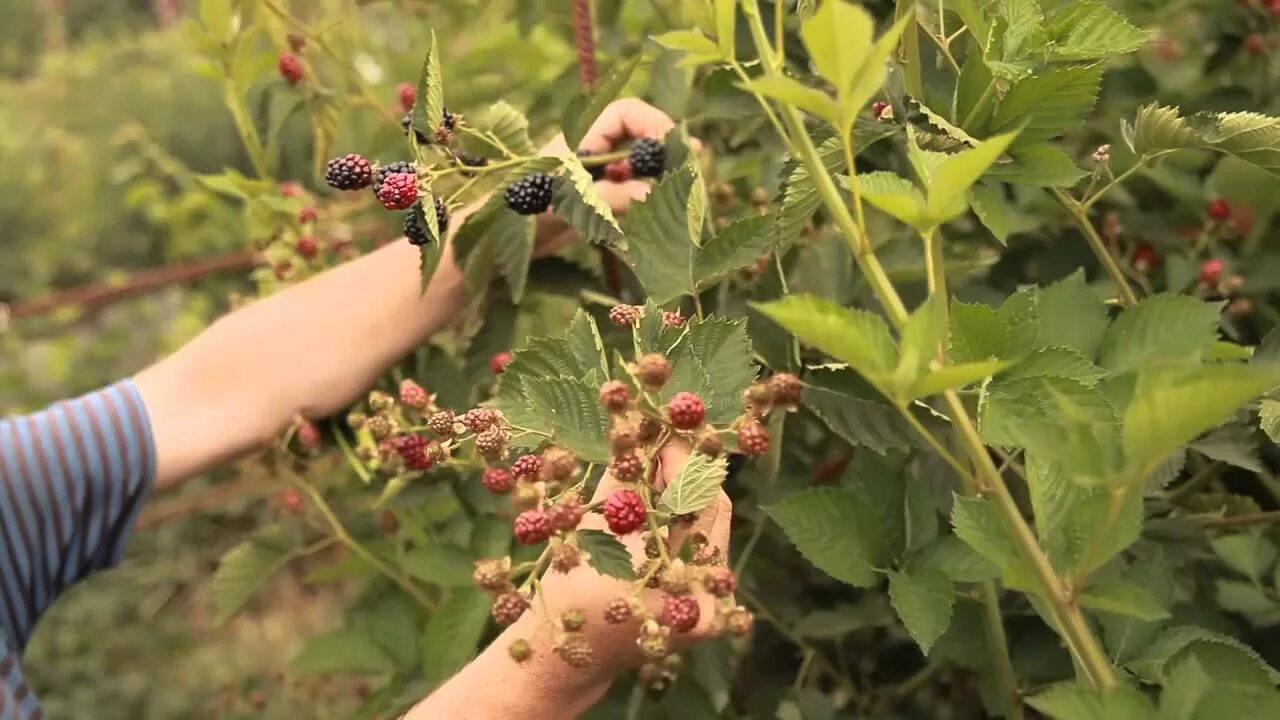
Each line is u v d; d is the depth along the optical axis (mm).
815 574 911
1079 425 466
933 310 446
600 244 800
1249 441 699
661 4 1049
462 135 771
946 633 762
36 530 745
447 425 649
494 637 904
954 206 476
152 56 3852
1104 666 500
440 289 845
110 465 764
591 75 920
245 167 3217
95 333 2543
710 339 606
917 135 624
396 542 980
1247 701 496
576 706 600
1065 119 591
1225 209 871
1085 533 505
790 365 745
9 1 4695
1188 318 629
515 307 864
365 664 911
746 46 840
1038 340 676
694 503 532
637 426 544
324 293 849
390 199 647
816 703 856
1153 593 650
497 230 783
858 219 489
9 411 2158
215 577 945
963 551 660
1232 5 969
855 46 451
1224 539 810
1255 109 931
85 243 3076
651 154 776
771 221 679
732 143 925
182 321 2248
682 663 813
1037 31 605
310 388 830
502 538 849
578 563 526
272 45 1038
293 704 1471
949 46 732
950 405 502
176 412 803
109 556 792
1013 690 696
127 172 2146
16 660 717
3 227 3146
